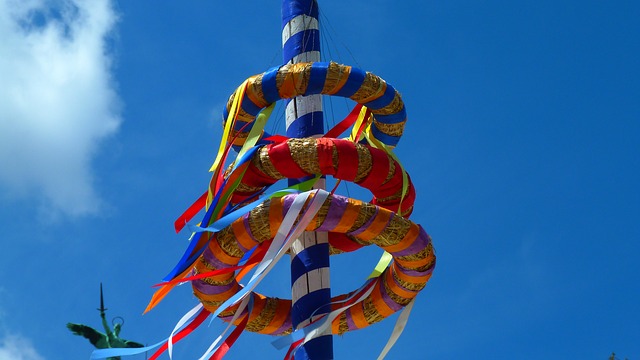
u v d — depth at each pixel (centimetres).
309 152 1700
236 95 1822
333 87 1789
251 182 1747
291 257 1788
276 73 1788
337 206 1667
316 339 1709
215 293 1777
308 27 1936
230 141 1842
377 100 1811
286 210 1664
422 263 1739
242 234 1684
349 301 1838
